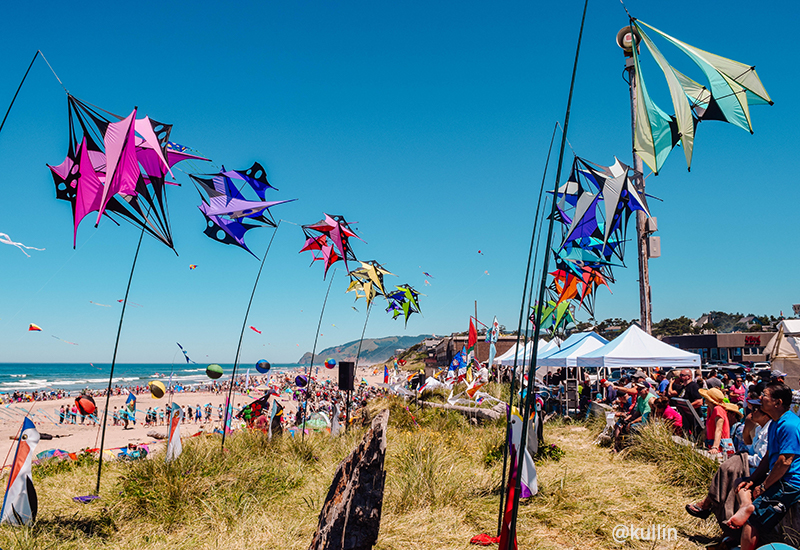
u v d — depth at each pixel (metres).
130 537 4.93
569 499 5.55
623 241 6.23
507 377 21.09
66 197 4.83
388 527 4.92
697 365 12.95
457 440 9.70
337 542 3.17
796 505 3.43
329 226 8.03
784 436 3.57
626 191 5.46
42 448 22.09
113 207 5.23
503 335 38.97
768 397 3.76
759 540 3.58
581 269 6.86
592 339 16.44
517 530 4.79
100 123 4.47
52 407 38.81
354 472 3.31
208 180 5.91
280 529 4.98
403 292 12.54
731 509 4.12
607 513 5.12
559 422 13.18
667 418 8.40
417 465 6.56
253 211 6.14
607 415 10.23
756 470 3.88
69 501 6.02
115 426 31.83
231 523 5.27
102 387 75.62
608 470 6.86
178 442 6.85
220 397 57.16
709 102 3.63
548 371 21.70
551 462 7.79
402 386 19.62
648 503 5.38
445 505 5.55
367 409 15.71
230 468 6.84
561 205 5.96
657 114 3.54
